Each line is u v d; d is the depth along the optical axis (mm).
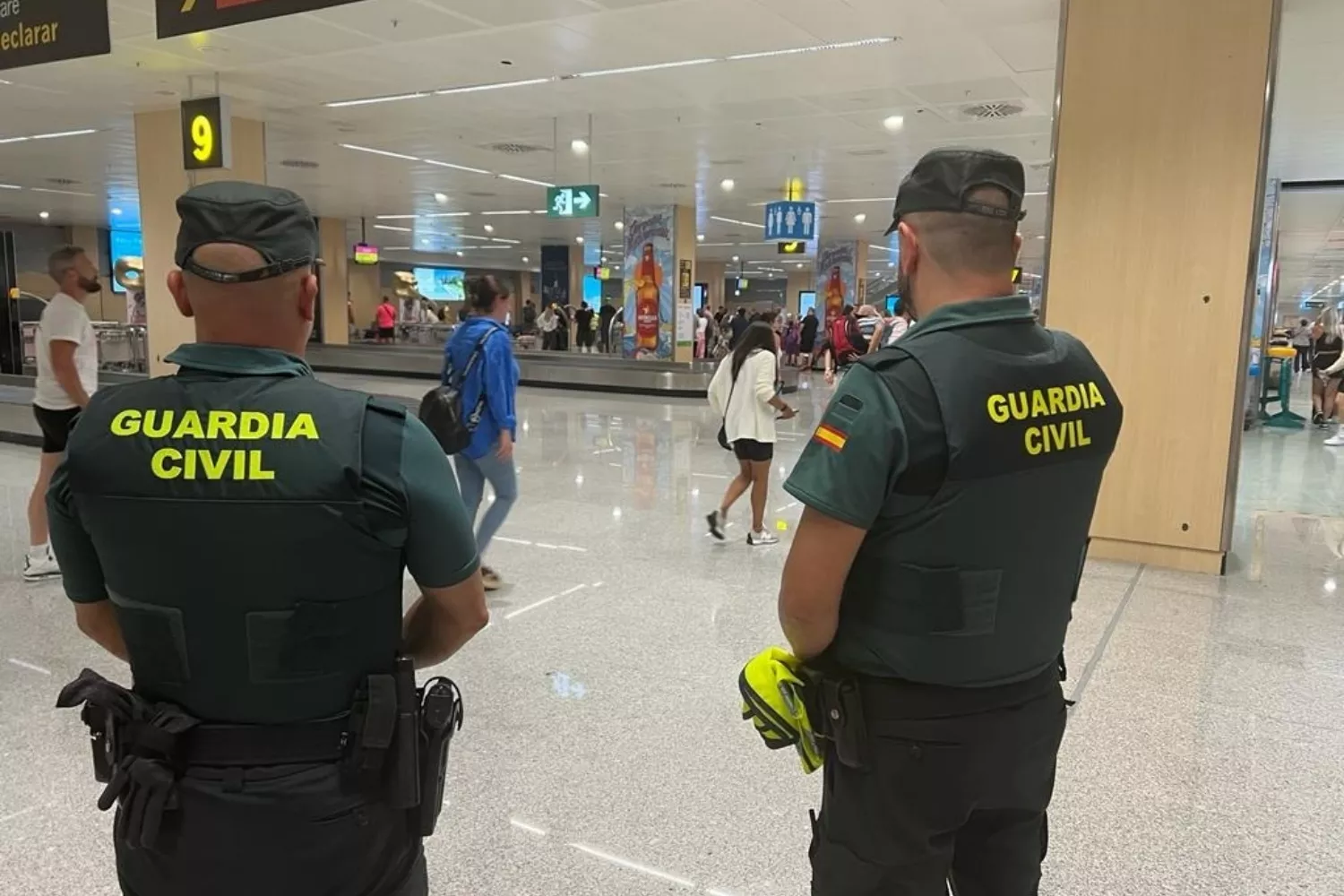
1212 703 3432
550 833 2529
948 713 1309
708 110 9914
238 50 7766
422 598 1406
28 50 4520
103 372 12188
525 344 26047
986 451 1233
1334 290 37031
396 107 9938
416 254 36406
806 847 2479
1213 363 5078
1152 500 5305
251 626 1129
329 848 1167
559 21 6875
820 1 6367
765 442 5578
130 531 1133
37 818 2570
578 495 7105
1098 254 5297
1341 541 5941
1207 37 4910
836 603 1290
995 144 11594
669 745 3053
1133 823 2617
